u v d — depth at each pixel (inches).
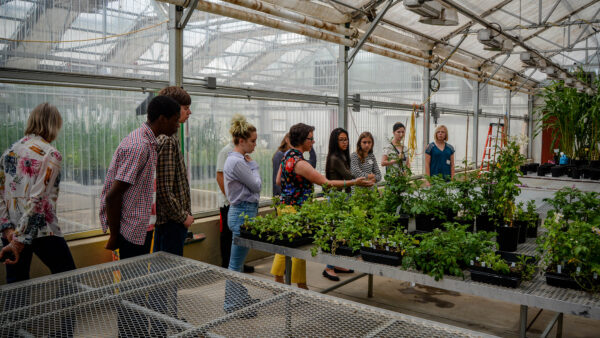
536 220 128.2
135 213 93.5
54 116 96.6
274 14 186.5
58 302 59.7
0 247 115.6
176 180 108.3
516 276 87.2
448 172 210.2
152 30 165.0
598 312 75.4
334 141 169.8
